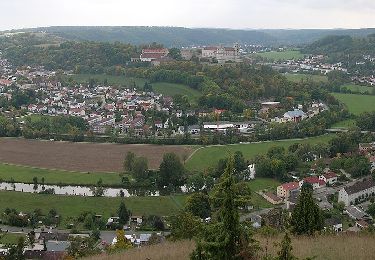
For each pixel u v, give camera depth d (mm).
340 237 58094
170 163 156625
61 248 105875
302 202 69438
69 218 131000
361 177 166500
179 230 73188
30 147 199875
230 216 35969
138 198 145625
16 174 167250
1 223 127250
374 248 49250
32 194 147000
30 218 128000
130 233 120312
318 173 166625
